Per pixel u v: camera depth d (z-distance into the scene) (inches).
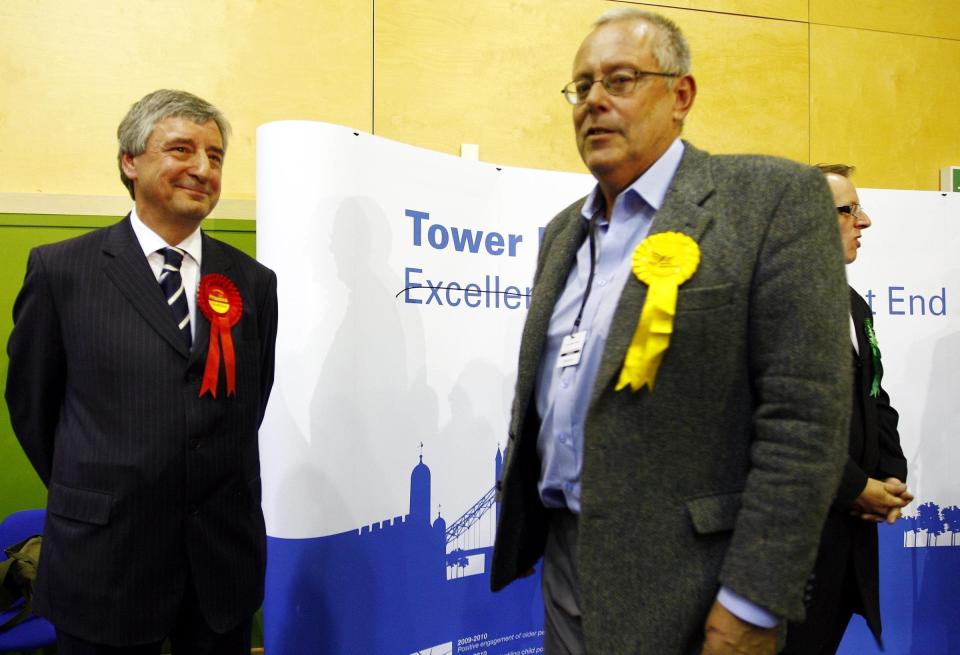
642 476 39.8
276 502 74.1
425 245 85.0
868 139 145.1
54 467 56.2
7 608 84.0
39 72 107.0
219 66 113.7
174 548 55.4
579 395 44.5
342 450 76.0
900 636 104.9
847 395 37.1
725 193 40.7
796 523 35.7
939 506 106.1
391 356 81.4
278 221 74.1
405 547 83.5
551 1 129.0
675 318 38.7
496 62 126.7
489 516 92.4
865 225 76.1
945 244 107.3
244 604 59.5
